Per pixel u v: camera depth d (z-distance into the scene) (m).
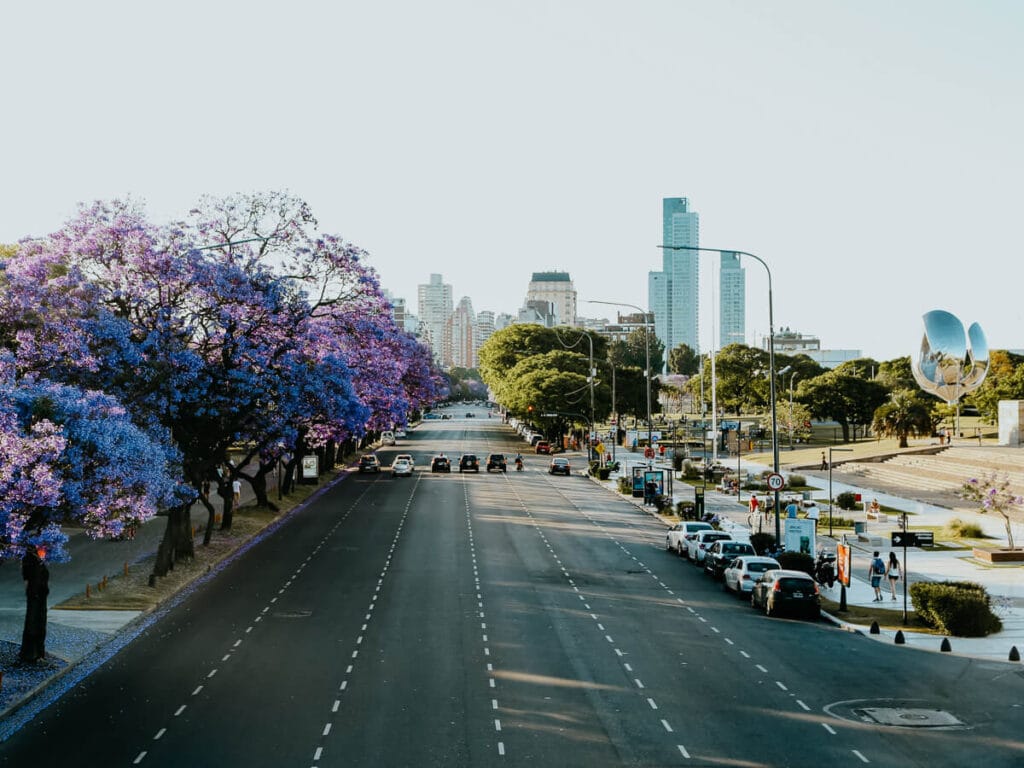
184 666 25.06
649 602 34.50
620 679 24.02
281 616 31.12
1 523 21.23
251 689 22.97
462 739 19.42
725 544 39.69
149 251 35.44
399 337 80.31
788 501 61.19
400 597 34.31
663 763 18.14
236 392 38.78
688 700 22.28
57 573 38.19
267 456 52.28
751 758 18.45
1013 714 21.42
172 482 30.03
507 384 144.00
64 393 24.03
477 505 64.94
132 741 19.31
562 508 64.50
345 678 23.92
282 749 18.81
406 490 74.69
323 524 54.84
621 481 77.25
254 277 39.44
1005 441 93.75
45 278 32.03
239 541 46.56
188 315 37.78
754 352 180.12
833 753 18.77
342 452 100.19
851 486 78.69
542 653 26.56
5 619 29.98
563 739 19.45
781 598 32.19
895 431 103.06
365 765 17.95
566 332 169.00
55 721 20.62
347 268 45.47
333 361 43.06
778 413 125.69
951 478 76.06
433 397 141.12
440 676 24.14
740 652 27.17
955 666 25.81
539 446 119.50
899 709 21.73
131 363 32.22
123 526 25.77
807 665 25.75
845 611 33.09
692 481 84.62
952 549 48.09
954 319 88.38
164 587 34.88
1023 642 28.83
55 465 22.69
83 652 26.14
